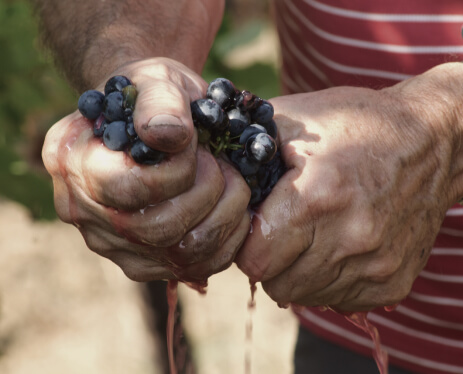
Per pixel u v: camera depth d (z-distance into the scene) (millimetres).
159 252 601
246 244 616
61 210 604
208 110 578
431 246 656
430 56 708
